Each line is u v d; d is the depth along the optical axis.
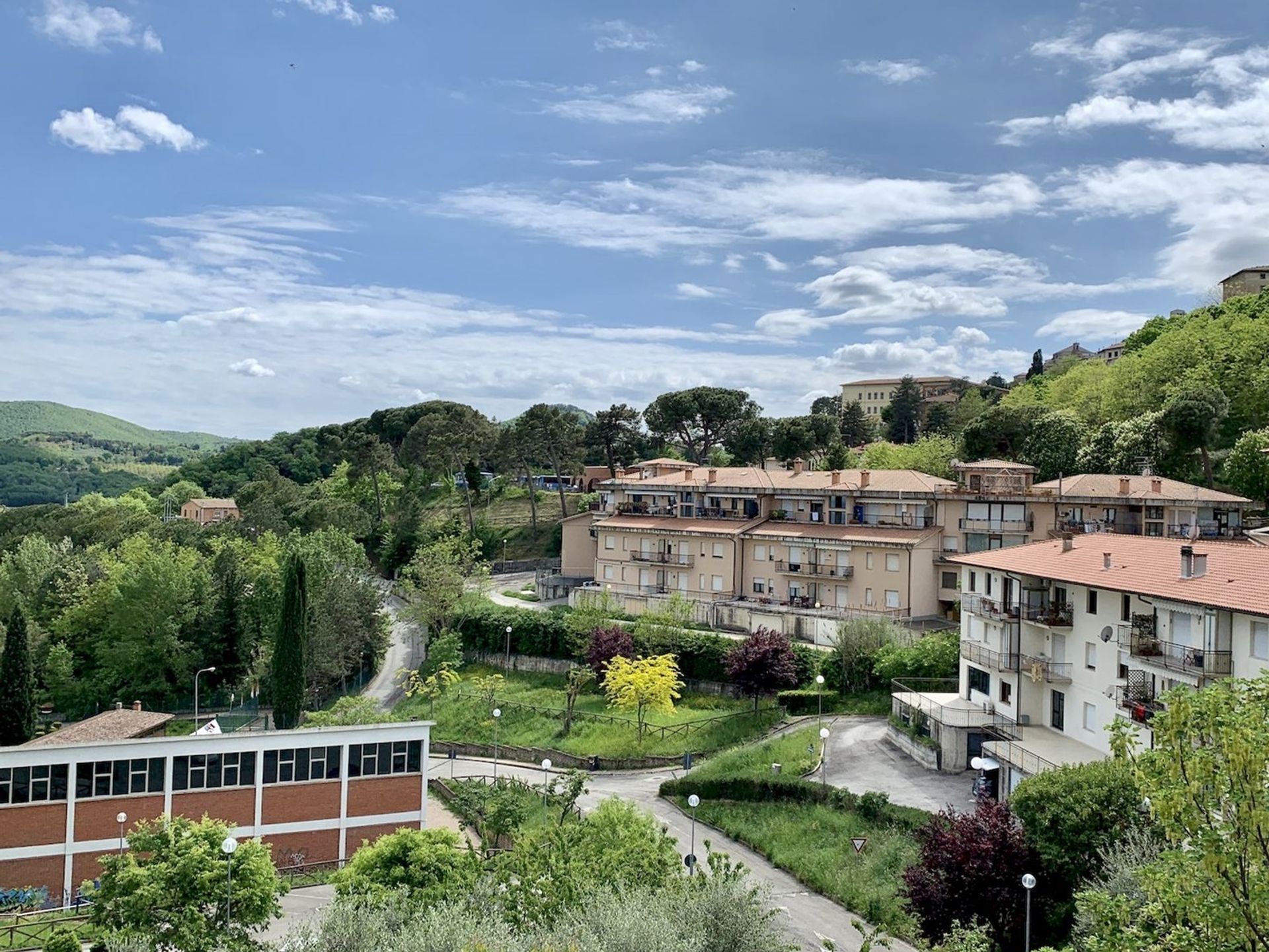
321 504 143.00
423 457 157.12
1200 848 17.47
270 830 50.06
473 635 91.19
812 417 134.12
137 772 48.19
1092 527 74.75
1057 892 33.53
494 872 30.66
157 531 134.38
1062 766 37.31
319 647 84.56
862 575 80.81
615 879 29.62
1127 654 43.66
